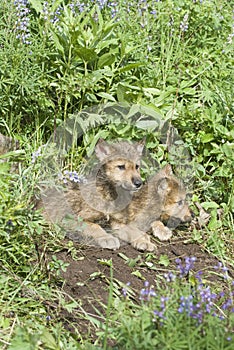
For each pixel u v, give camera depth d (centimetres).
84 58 700
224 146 700
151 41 805
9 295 517
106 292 548
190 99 763
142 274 584
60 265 559
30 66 698
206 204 691
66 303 526
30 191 591
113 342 477
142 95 737
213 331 427
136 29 795
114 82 738
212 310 459
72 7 779
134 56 766
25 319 500
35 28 749
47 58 714
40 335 454
